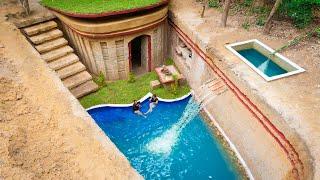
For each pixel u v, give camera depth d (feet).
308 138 25.05
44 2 42.78
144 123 38.45
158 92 42.68
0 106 28.66
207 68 37.91
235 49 36.99
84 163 24.26
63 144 25.71
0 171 22.30
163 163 33.50
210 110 38.96
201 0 47.83
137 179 23.29
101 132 27.09
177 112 40.04
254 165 31.48
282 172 27.30
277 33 39.86
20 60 34.86
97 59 42.65
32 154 24.61
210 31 39.63
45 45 41.55
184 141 36.11
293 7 39.34
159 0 41.42
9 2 45.96
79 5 41.04
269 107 27.86
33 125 27.32
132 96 41.98
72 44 44.80
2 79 31.71
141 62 48.57
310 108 27.73
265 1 44.09
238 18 43.19
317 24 40.88
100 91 42.57
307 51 36.32
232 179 31.89
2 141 24.88
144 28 41.11
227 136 36.04
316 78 31.71
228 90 34.32
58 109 29.12
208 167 33.06
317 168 22.85
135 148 35.24
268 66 35.58
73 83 40.73
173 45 47.47
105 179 23.11
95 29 38.50
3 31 39.32
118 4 40.47
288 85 30.50
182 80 44.14
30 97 30.32
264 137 29.32
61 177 23.07
